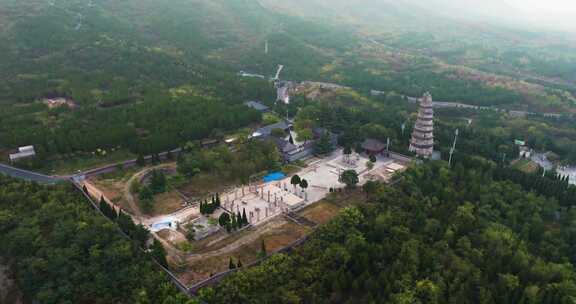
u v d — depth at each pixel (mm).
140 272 85062
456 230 99750
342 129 174500
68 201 105000
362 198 123438
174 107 173375
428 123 145750
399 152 152625
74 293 82312
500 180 129625
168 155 143500
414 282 83688
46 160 131750
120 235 94500
